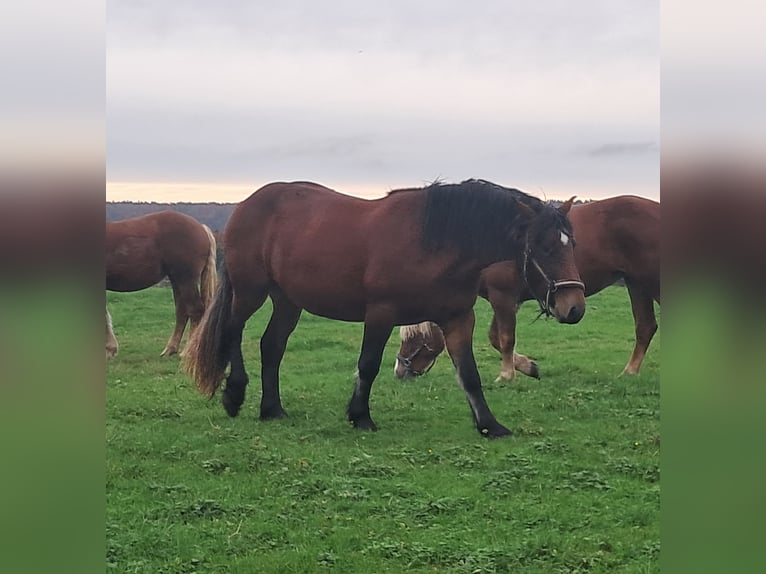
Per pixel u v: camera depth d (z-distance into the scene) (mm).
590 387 8789
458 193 7363
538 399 8406
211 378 8164
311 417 7980
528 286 7398
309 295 7820
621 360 9672
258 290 8172
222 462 6516
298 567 4832
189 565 4836
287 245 7918
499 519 5516
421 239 7387
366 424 7559
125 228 10734
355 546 5125
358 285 7613
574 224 9312
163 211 10953
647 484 6094
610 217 9273
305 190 8117
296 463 6547
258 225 8141
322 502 5785
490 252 7336
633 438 7109
